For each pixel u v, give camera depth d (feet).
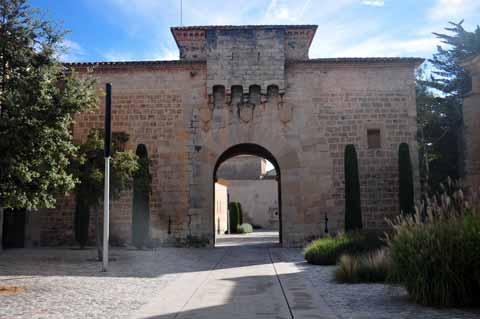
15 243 78.38
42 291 36.22
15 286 38.24
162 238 79.87
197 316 27.53
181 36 90.99
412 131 81.46
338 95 82.43
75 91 41.68
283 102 82.23
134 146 82.02
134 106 82.79
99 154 59.98
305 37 89.81
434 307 29.58
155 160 81.66
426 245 30.78
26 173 37.01
